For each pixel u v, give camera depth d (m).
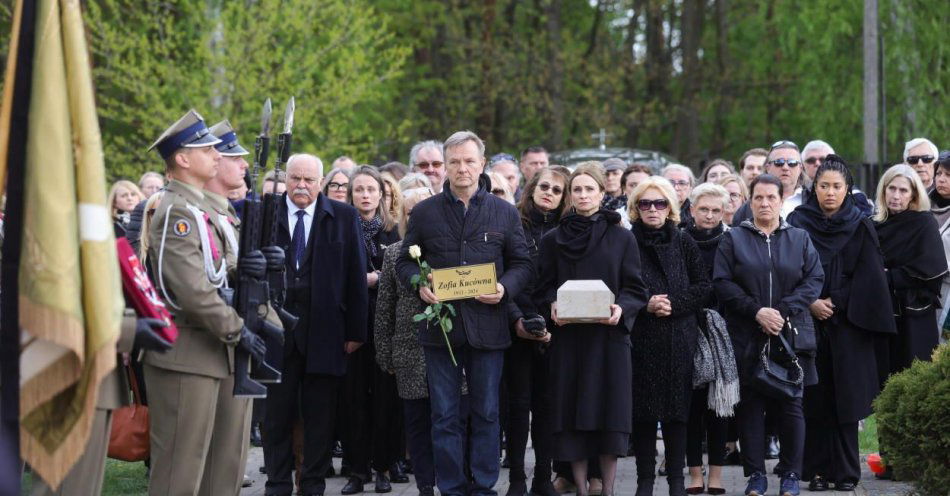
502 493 15.41
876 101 35.78
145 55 34.97
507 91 57.16
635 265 13.99
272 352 14.20
